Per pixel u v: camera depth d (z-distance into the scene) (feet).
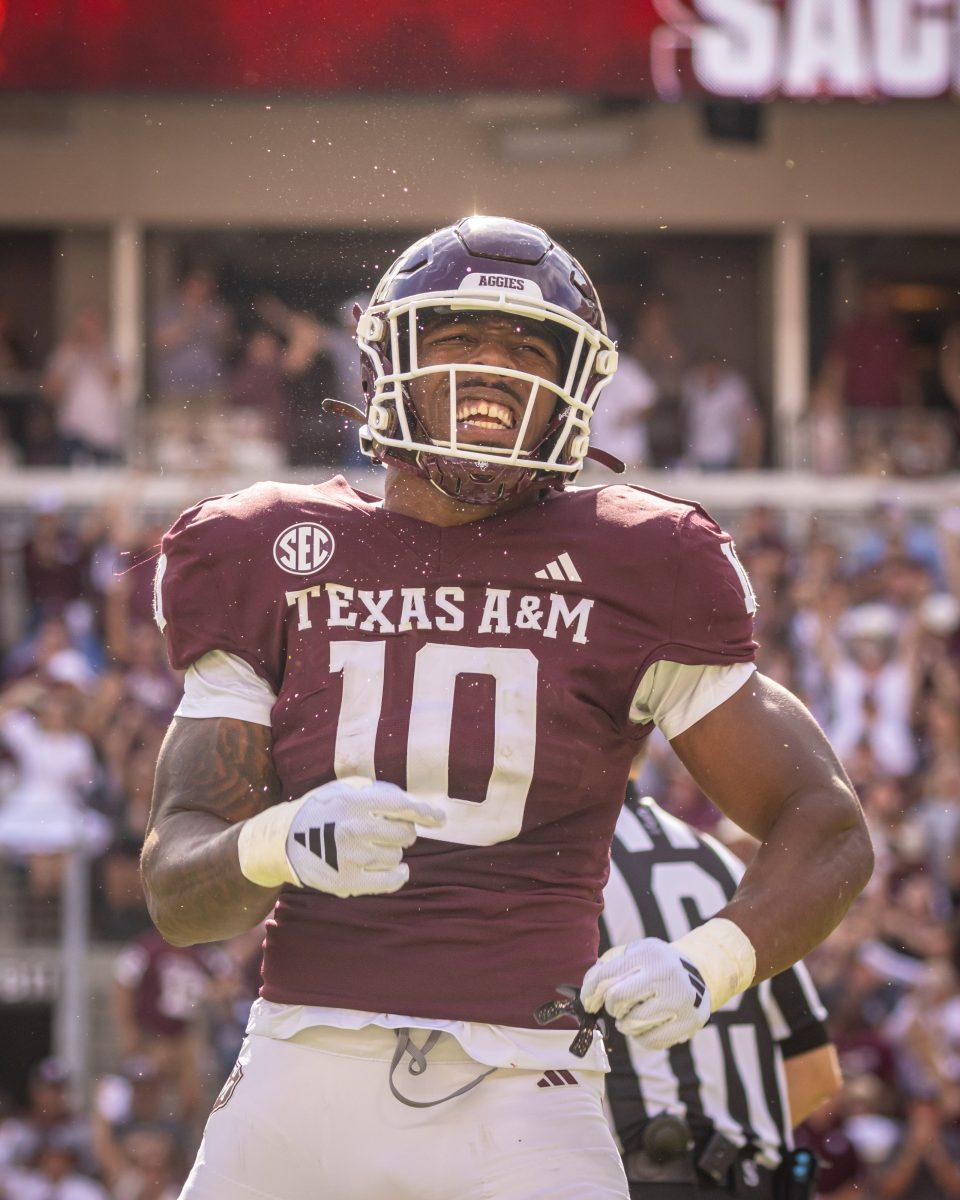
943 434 64.85
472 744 11.00
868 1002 40.14
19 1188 39.06
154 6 59.11
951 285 74.54
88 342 64.59
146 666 49.49
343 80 58.65
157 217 70.95
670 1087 15.12
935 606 52.80
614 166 71.00
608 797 11.36
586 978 10.12
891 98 60.64
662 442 65.67
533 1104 10.68
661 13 59.77
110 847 46.80
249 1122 10.92
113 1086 40.47
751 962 10.59
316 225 65.77
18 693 47.73
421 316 11.84
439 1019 10.69
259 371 63.00
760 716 11.39
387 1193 10.66
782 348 73.31
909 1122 37.88
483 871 10.93
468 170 67.77
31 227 72.23
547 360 11.86
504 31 58.70
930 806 46.85
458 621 11.27
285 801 11.27
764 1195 15.28
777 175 73.00
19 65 59.36
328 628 11.35
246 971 40.96
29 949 45.44
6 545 56.80
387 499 12.11
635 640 11.28
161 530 54.80
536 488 12.09
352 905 10.92
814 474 64.23
